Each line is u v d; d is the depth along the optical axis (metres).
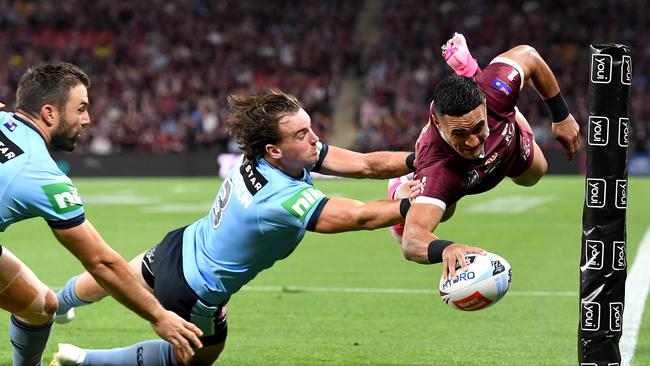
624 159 13.34
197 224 15.84
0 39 96.50
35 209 13.59
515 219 46.41
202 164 81.19
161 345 16.03
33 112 13.80
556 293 26.09
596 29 94.50
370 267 31.58
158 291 15.48
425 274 29.94
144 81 91.44
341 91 93.31
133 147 84.75
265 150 14.35
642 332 20.47
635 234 39.41
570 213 49.03
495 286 13.19
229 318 22.98
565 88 88.69
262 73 94.19
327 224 13.98
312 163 14.52
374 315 23.28
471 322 22.31
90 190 66.56
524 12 97.56
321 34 97.75
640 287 26.20
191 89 90.38
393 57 93.50
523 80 16.36
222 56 95.19
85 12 100.19
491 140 15.62
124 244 37.69
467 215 48.47
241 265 14.99
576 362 18.22
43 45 96.06
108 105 88.69
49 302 15.54
